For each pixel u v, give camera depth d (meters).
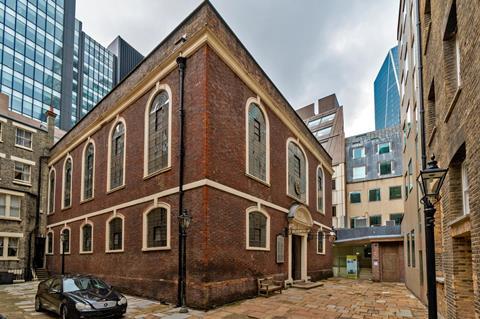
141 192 14.57
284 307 11.55
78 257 19.34
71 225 20.91
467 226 6.67
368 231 28.52
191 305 11.09
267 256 14.91
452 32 7.83
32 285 19.48
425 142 11.61
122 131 16.75
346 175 41.78
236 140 13.45
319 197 24.17
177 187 12.54
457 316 7.63
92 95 81.31
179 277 11.58
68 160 22.78
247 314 10.34
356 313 11.07
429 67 10.68
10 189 23.34
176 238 12.27
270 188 15.96
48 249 24.02
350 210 40.66
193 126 12.30
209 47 12.34
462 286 7.68
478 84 5.36
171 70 13.77
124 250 15.09
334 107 47.75
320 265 22.67
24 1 56.69
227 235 12.22
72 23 67.25
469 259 7.68
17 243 23.31
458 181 7.83
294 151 19.75
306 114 51.00
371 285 20.14
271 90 17.16
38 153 25.84
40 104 57.97
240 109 13.95
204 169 11.54
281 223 16.80
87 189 19.66
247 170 13.98
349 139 43.06
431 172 6.32
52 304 10.27
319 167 24.66
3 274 20.47
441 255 10.08
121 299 9.94
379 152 40.47
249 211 13.84
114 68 91.81
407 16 17.20
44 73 59.44
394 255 23.44
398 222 37.50
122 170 16.30
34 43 57.91
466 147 6.17
